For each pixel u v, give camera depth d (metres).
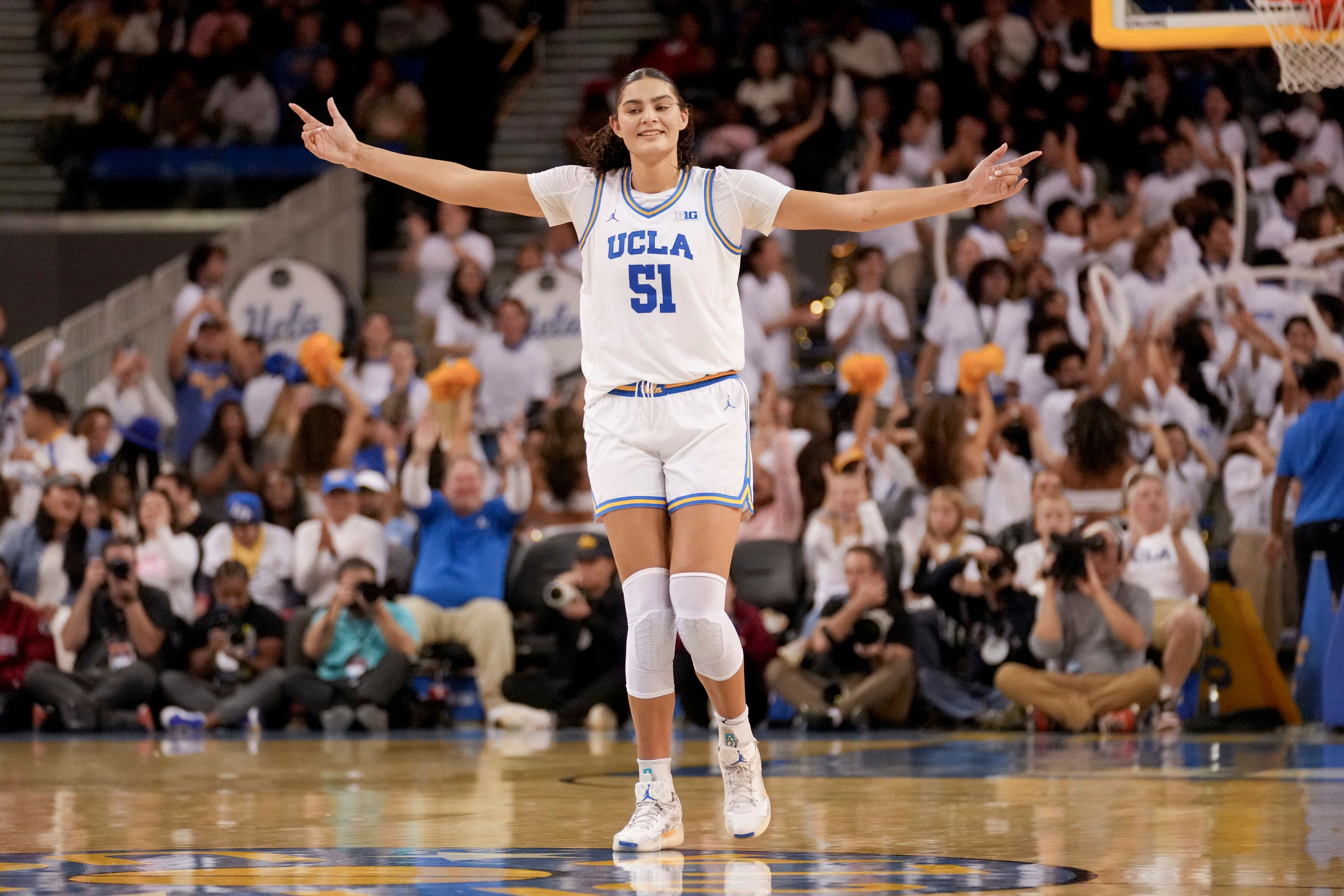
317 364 16.38
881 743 11.49
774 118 22.56
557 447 15.64
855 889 4.55
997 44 22.47
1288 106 20.41
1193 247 17.38
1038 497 13.37
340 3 25.53
